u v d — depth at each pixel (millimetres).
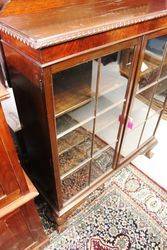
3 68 843
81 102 829
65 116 829
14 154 644
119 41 738
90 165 1165
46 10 767
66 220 1196
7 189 700
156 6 886
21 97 835
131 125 1238
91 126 986
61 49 597
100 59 756
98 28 641
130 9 828
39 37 560
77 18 709
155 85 1166
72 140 950
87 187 1245
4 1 691
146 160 1630
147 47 906
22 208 814
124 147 1354
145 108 1255
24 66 676
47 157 896
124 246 1171
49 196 1141
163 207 1341
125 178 1482
